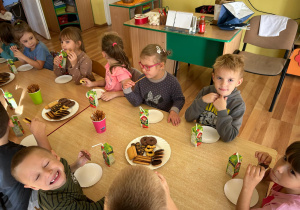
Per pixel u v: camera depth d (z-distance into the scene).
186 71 3.56
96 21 5.74
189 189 0.93
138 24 2.95
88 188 0.97
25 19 5.58
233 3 2.55
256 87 3.02
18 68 2.11
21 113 1.46
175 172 1.01
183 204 0.88
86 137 1.24
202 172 1.00
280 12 3.22
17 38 2.15
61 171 0.81
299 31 3.16
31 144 1.20
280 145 2.14
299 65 3.00
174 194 0.92
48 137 1.25
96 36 5.15
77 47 2.02
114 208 0.50
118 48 1.67
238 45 2.91
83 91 1.69
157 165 1.03
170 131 1.25
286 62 2.41
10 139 1.26
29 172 0.74
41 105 1.54
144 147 1.12
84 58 1.99
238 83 1.26
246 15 2.56
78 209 0.79
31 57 2.27
